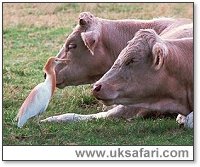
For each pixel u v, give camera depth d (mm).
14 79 21281
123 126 15516
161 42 14742
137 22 17891
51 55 25109
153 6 32844
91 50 17016
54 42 27391
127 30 17734
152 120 16141
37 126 15602
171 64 14859
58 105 18328
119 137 14844
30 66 23344
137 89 14758
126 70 14758
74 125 15633
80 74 17688
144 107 15070
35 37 28328
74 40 17578
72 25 30359
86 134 15023
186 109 15344
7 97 19047
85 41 16906
